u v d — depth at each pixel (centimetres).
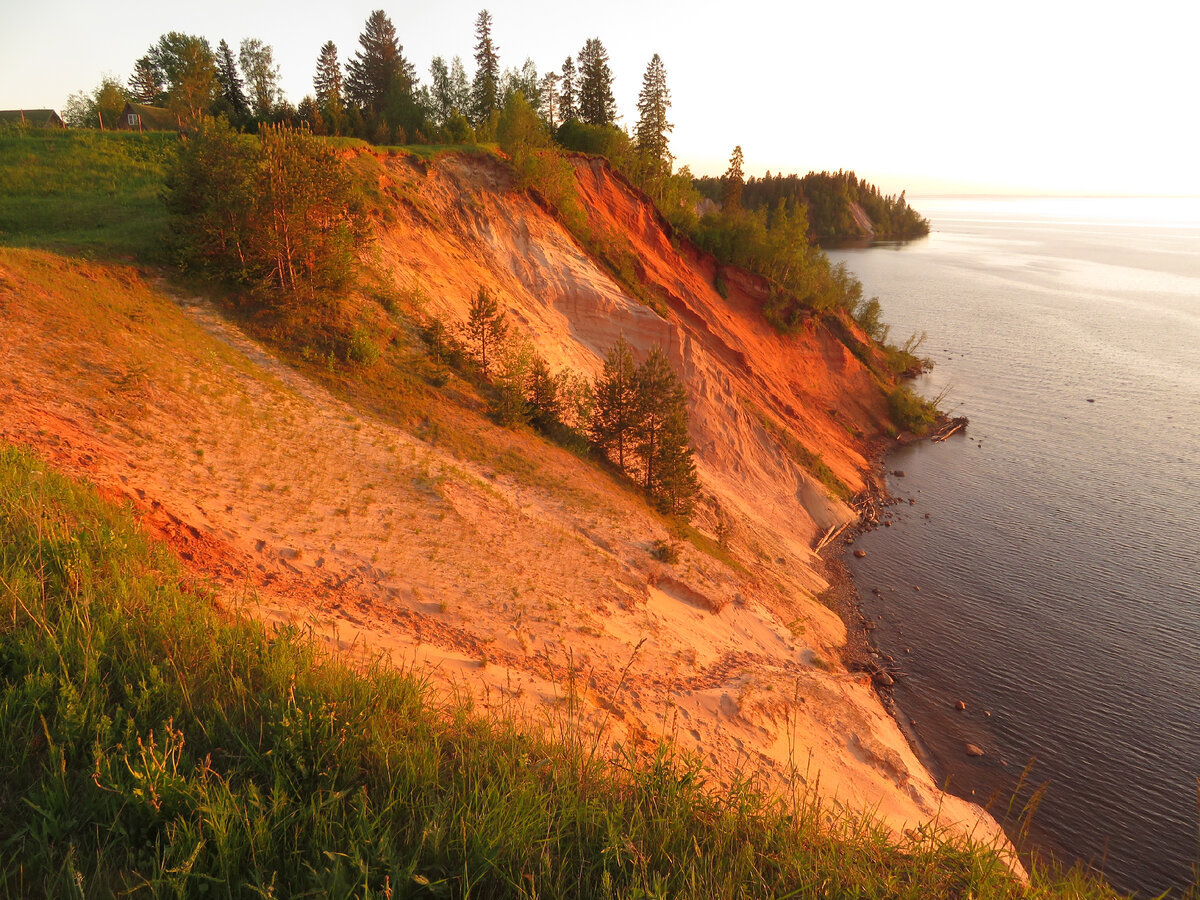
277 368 2370
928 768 2259
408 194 3859
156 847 442
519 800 512
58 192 3531
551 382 3169
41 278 2005
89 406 1612
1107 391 7138
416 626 1361
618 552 2341
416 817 506
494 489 2325
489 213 4250
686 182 8312
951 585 3516
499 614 1605
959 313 11181
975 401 6875
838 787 1562
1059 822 2102
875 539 4031
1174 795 2231
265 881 434
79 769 495
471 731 671
